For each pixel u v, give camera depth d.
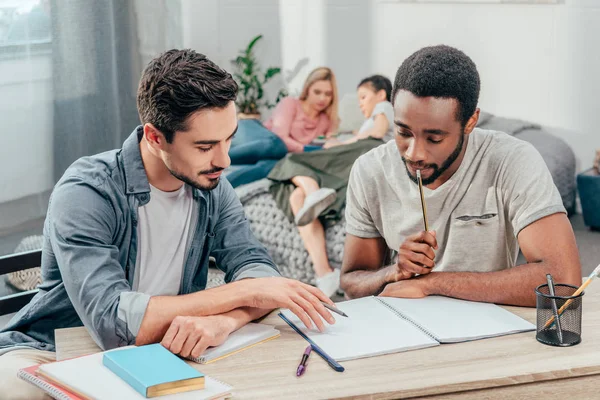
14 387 1.37
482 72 4.41
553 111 4.24
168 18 3.60
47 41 3.18
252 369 1.21
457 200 1.68
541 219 1.55
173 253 1.61
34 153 3.21
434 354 1.26
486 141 1.67
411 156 1.62
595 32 4.04
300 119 4.36
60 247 1.44
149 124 1.40
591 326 1.36
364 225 1.81
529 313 1.44
